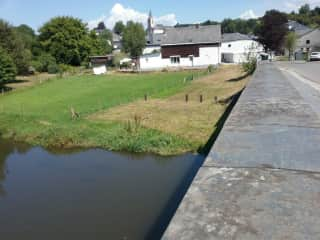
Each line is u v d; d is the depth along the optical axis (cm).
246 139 434
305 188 282
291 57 4972
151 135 1222
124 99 2089
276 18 5238
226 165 343
